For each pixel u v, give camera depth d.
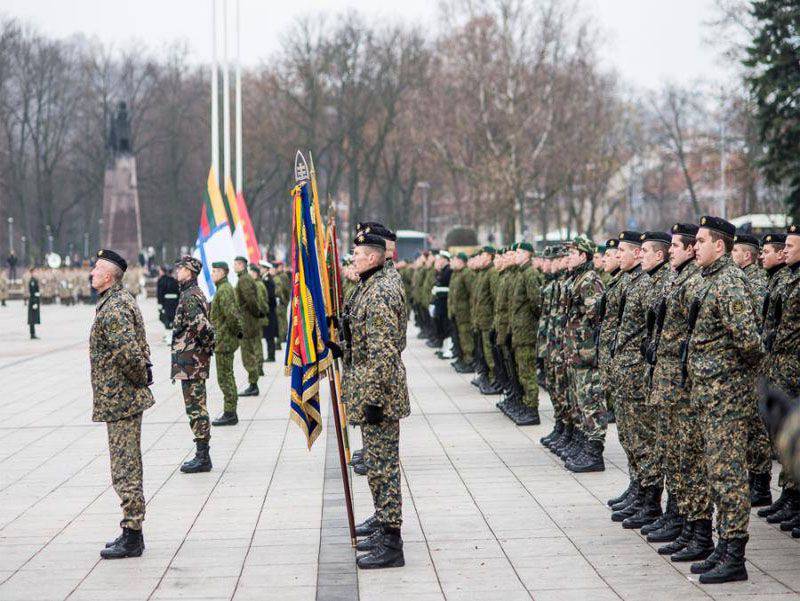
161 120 74.88
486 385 17.05
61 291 57.06
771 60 29.58
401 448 12.18
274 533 8.55
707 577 6.94
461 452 11.87
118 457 7.96
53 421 14.79
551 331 11.78
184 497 9.91
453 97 52.47
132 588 7.14
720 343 7.09
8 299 66.06
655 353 7.90
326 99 66.62
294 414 8.09
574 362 10.75
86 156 77.12
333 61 65.75
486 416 14.54
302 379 8.05
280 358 23.67
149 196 75.56
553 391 11.83
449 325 22.33
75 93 76.12
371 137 70.81
